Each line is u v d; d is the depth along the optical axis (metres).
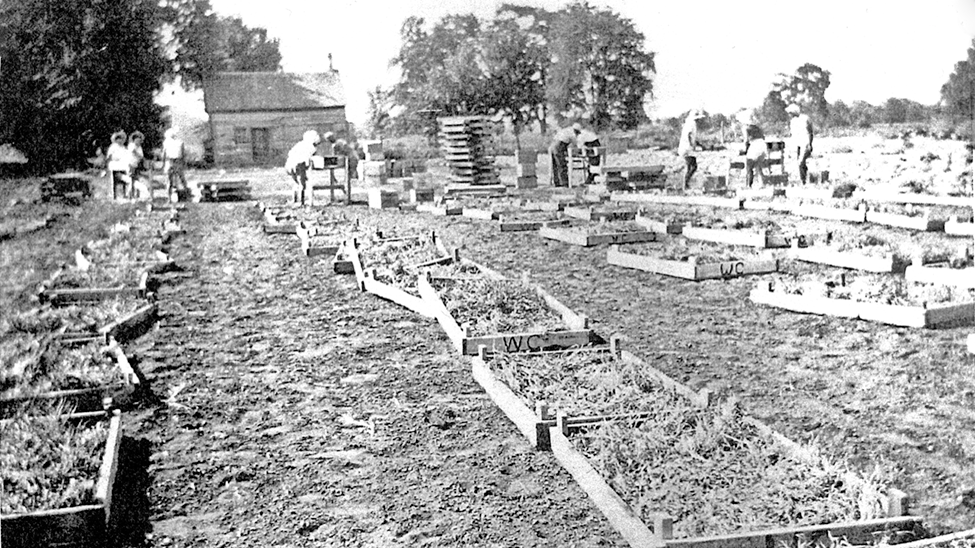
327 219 19.22
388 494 5.95
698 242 15.23
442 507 5.75
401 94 33.19
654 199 21.84
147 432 7.08
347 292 12.01
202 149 32.81
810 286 10.96
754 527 5.00
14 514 5.18
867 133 27.91
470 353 8.84
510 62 32.78
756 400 7.59
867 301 10.01
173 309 11.17
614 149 32.34
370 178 26.86
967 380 7.89
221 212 21.30
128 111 29.88
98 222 19.16
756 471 5.66
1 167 26.88
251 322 10.48
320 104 33.09
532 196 23.77
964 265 11.74
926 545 4.79
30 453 6.07
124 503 5.87
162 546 5.32
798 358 8.70
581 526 5.44
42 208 21.20
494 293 10.66
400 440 6.85
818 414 7.21
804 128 22.64
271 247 15.84
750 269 12.48
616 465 5.81
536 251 15.03
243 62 33.47
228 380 8.35
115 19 29.23
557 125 32.91
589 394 7.22
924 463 6.24
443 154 32.34
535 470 6.27
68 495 5.47
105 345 8.96
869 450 6.49
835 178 23.14
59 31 28.16
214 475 6.29
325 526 5.54
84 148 29.05
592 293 11.74
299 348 9.37
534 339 8.80
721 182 23.62
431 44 32.78
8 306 11.04
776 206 18.89
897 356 8.61
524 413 6.86
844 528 4.88
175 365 8.81
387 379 8.29
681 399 6.88
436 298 10.18
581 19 32.25
